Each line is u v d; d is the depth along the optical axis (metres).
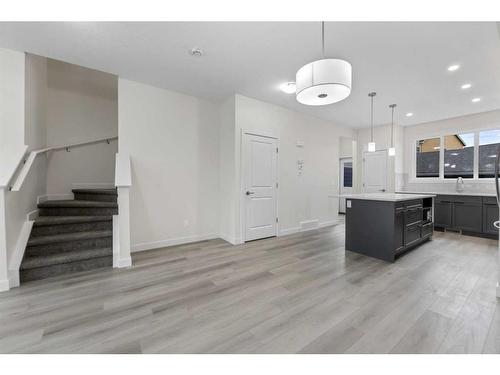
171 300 2.13
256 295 2.23
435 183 5.59
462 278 2.61
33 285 2.40
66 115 4.10
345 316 1.89
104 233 3.01
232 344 1.56
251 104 4.20
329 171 5.80
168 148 3.90
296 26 2.23
